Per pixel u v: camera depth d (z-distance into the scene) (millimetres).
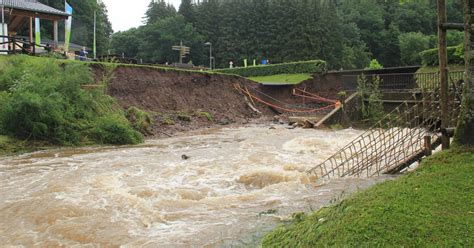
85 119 19047
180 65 44250
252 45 78938
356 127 25219
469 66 6059
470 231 3404
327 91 38438
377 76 26188
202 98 31594
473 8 6039
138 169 12375
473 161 5309
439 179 4730
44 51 30797
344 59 76375
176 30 86688
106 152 15945
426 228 3506
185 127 24906
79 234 6785
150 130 21750
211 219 7508
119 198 8852
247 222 7215
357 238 3578
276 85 37750
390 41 91188
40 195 9227
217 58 82750
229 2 87688
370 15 95125
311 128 24984
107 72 24953
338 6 108125
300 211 7676
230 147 17328
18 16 33656
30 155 15102
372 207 4066
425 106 12531
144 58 91875
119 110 22016
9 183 10602
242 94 35344
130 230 6973
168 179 11031
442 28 6848
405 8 97688
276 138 20266
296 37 71875
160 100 27812
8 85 18812
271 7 77562
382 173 10617
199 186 10242
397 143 10906
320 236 3957
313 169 11141
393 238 3447
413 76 26641
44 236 6836
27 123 16484
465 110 6051
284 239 4551
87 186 10016
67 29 33562
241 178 10812
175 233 6797
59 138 17188
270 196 9070
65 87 19031
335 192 9203
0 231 7137
